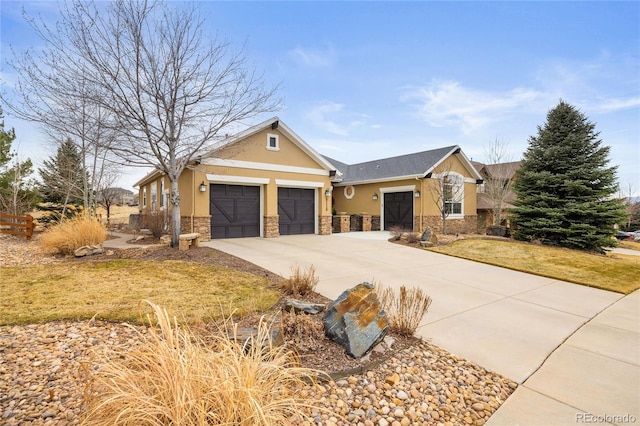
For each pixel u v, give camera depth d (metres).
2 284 5.81
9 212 15.54
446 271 8.37
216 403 2.01
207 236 12.25
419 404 2.88
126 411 1.78
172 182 9.68
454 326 4.75
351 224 18.52
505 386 3.24
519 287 7.09
